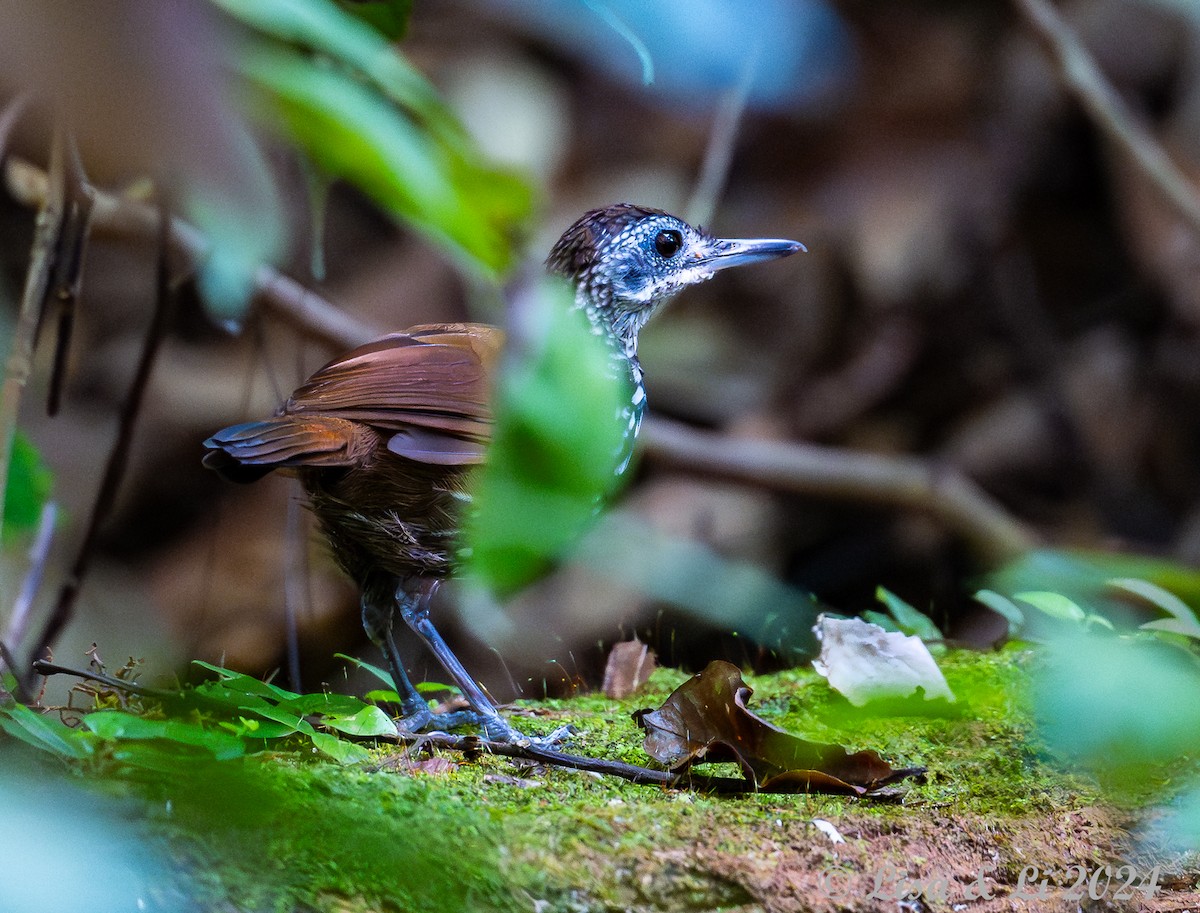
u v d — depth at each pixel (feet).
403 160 9.18
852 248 57.98
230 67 6.91
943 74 57.00
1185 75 59.98
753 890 17.21
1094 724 11.27
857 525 57.72
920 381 60.95
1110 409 60.64
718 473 52.70
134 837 14.49
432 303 55.77
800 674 29.07
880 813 20.02
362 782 17.80
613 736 24.02
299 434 22.99
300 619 49.24
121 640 47.80
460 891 15.24
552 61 54.49
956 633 50.75
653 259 30.76
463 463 23.52
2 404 24.82
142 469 54.13
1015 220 60.64
